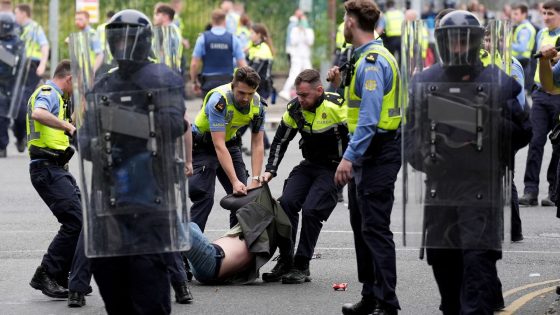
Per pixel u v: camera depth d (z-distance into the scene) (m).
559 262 21.62
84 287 17.97
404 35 14.18
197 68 34.81
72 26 53.78
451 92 13.96
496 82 13.91
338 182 15.61
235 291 19.17
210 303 18.20
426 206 14.14
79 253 17.92
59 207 18.27
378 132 15.69
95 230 13.34
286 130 19.77
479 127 13.91
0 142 37.88
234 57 34.81
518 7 40.72
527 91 40.62
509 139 14.14
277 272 19.97
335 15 61.34
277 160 19.88
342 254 22.56
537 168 28.38
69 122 18.41
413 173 14.18
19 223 26.19
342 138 19.28
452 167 14.02
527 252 22.61
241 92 19.62
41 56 38.94
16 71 36.94
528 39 40.19
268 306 17.98
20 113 39.12
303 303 18.19
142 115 13.21
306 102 19.14
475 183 13.98
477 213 14.02
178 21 49.62
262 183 19.86
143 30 13.23
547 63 17.95
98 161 13.27
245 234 19.50
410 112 14.14
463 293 14.20
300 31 55.94
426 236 14.19
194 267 19.42
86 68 13.30
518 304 17.66
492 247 14.02
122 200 13.26
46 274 18.53
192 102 55.84
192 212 20.41
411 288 19.25
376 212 15.84
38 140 18.19
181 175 13.38
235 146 20.55
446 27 13.88
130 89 13.21
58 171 18.33
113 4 53.47
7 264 21.62
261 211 19.66
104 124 13.24
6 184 32.19
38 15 53.47
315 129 19.27
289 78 56.22
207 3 56.38
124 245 13.30
